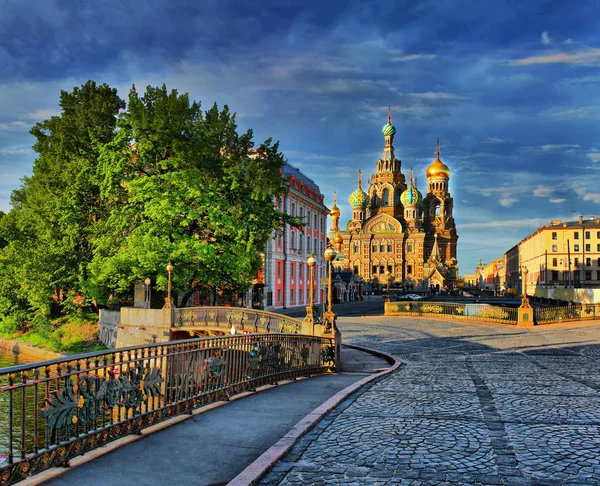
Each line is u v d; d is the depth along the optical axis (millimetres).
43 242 40656
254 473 6664
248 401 11930
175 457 7676
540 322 39000
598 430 8758
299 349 16281
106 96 42062
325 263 82438
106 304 38906
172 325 30156
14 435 15062
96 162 39156
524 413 10102
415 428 9055
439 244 158625
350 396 12305
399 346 25766
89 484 6590
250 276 37500
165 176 33250
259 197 35500
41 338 40188
